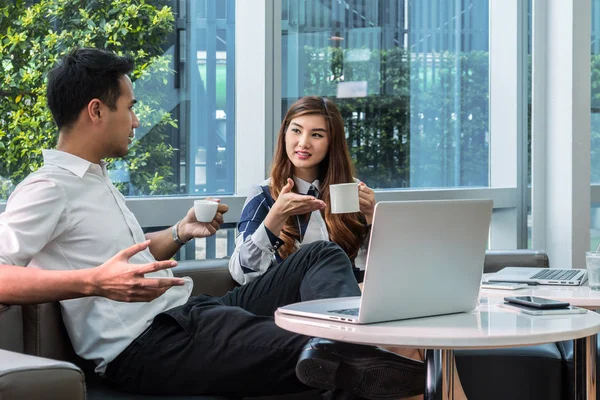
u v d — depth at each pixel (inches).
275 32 138.0
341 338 59.7
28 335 80.7
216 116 136.3
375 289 62.6
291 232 108.0
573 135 152.3
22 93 118.4
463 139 161.3
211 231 99.7
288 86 142.4
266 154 137.3
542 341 59.4
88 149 86.7
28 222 78.1
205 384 80.0
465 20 160.6
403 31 154.5
